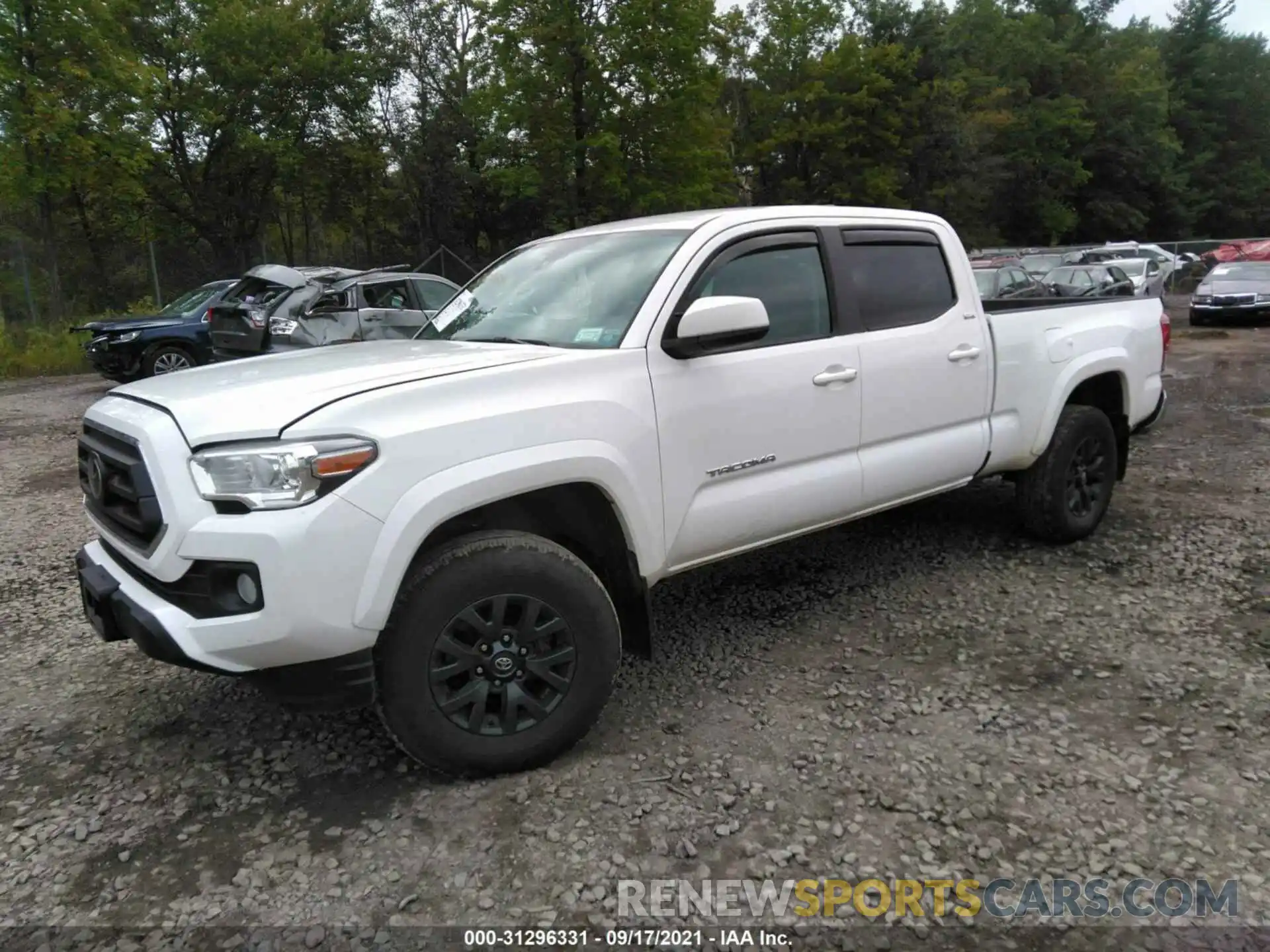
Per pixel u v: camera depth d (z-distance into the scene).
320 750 3.30
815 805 2.88
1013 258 25.91
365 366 3.10
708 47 24.17
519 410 2.96
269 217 33.41
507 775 3.07
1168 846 2.65
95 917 2.45
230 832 2.82
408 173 32.81
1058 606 4.44
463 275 33.19
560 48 22.31
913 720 3.39
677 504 3.41
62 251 38.84
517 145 25.25
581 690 3.10
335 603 2.63
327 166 32.72
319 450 2.61
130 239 35.97
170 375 3.48
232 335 11.23
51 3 20.48
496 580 2.90
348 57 29.84
